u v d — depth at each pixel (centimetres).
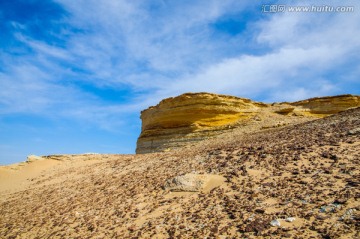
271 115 5191
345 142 1392
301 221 790
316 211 821
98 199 1564
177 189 1330
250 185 1142
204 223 927
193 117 5359
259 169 1298
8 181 3828
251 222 843
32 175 3897
